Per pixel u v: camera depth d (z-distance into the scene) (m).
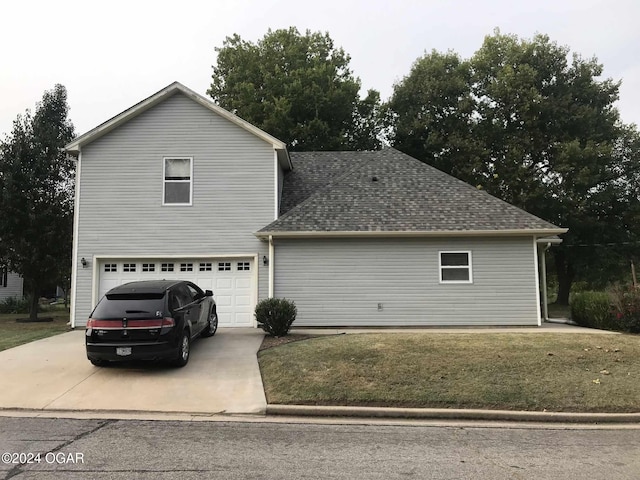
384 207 16.16
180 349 9.55
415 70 33.19
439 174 18.17
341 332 13.70
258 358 10.41
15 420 6.96
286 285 15.26
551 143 29.27
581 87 30.52
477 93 32.41
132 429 6.53
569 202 28.50
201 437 6.19
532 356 9.71
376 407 7.47
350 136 34.66
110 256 15.48
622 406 7.47
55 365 9.92
